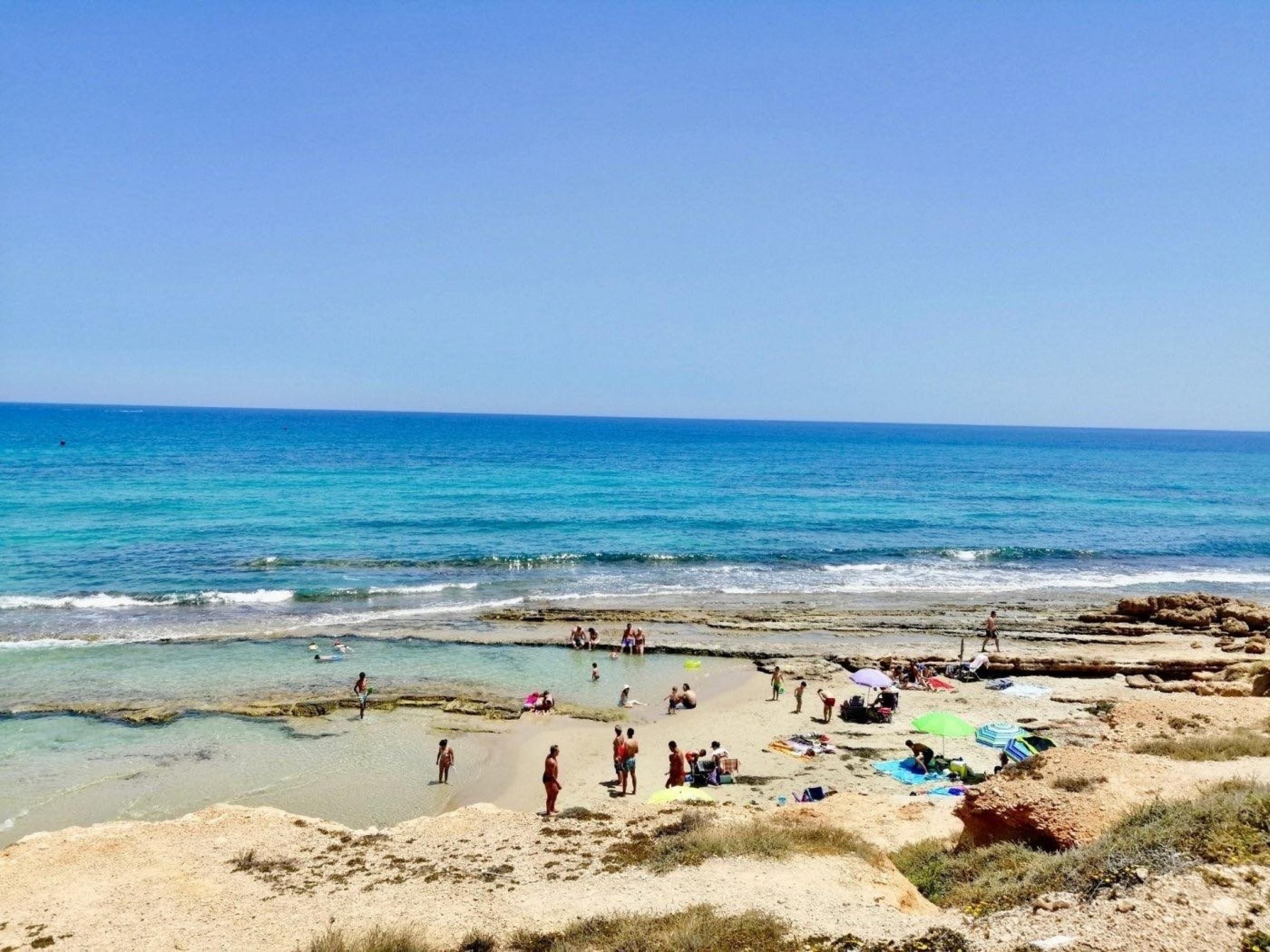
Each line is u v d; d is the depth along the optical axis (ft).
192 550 154.71
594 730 79.61
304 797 64.23
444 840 48.39
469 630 111.65
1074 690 92.22
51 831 57.62
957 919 32.65
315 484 256.32
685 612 122.42
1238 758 52.49
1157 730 65.77
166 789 64.54
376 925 36.91
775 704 87.86
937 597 138.62
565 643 106.93
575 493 253.85
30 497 212.02
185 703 82.33
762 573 153.69
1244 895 28.09
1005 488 315.37
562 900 39.14
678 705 86.07
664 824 49.26
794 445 614.34
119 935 37.68
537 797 65.36
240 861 45.42
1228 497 299.79
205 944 36.70
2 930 38.45
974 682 96.12
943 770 69.72
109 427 589.32
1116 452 640.17
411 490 248.93
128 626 109.09
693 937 32.78
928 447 632.38
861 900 36.32
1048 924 29.60
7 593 123.65
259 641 104.01
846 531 199.21
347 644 103.71
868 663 99.81
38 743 72.64
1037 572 163.12
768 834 44.80
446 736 77.15
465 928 36.99
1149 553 184.65
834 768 70.85
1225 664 98.07
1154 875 30.81
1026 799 41.93
